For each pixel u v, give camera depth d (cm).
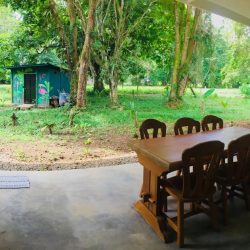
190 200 259
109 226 288
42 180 402
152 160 280
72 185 386
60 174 426
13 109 1084
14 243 257
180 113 1020
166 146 308
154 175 290
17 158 489
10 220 295
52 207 324
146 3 1134
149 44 1374
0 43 1276
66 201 339
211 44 1267
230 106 1263
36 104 1216
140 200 323
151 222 287
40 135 678
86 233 275
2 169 442
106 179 409
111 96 1104
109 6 1073
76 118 855
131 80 1480
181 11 1192
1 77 1573
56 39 1183
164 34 1371
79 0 1064
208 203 288
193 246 256
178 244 257
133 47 1274
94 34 956
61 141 629
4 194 354
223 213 292
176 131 388
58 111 990
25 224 288
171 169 253
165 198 309
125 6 1114
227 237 271
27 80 1263
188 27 1172
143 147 304
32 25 1193
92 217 304
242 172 294
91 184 391
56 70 1236
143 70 1223
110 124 825
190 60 1224
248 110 1162
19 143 602
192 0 482
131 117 868
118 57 1106
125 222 296
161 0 1172
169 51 1388
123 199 347
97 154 528
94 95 1370
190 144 317
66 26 1077
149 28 1316
